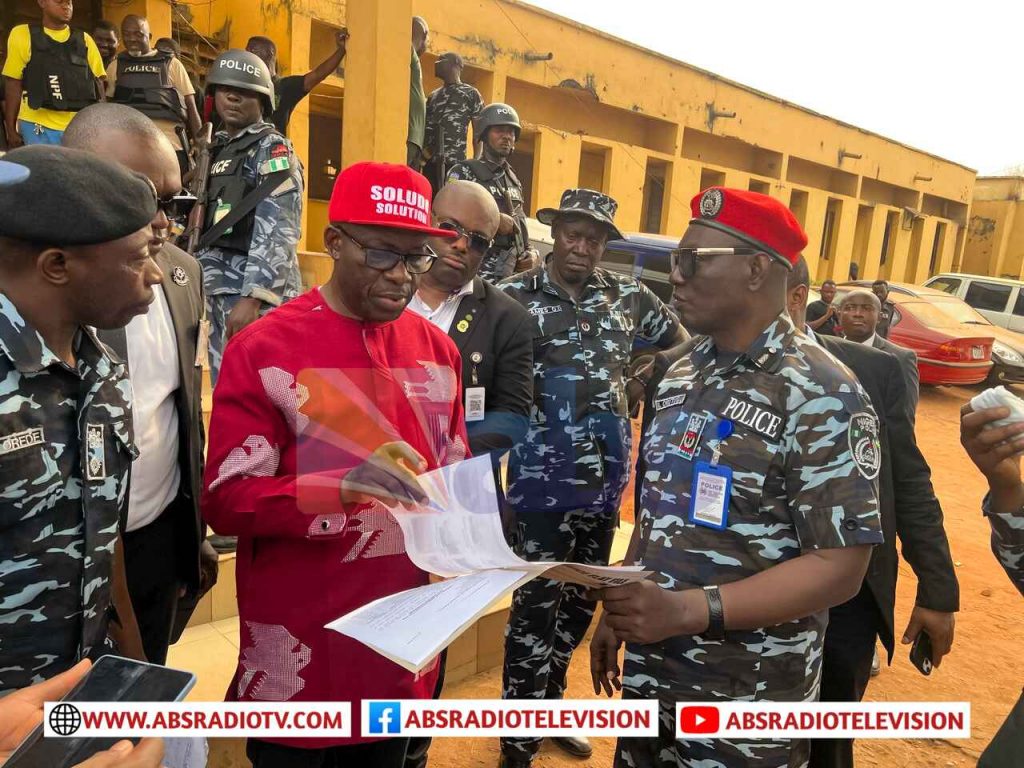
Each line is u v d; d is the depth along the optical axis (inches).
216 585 109.3
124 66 187.8
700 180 679.7
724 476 55.7
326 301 59.4
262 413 54.7
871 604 75.8
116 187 44.3
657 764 63.1
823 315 370.0
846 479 52.1
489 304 91.7
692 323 59.2
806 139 778.8
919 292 473.4
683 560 57.3
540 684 100.1
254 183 106.9
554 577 45.9
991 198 1123.3
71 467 47.4
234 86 107.3
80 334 49.3
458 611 40.7
